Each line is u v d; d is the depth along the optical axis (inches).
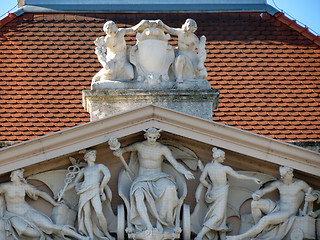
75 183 2337.6
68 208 2338.8
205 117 2463.1
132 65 2484.0
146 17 3021.7
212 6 3041.3
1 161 2308.1
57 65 2854.3
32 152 2314.2
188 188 2367.1
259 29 2979.8
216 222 2332.7
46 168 2343.8
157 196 2317.9
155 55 2468.0
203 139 2337.6
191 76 2484.0
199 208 2352.4
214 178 2345.0
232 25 2984.7
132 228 2309.3
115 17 3019.2
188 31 2477.9
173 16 3021.7
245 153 2335.1
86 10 3024.1
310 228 2335.1
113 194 2353.6
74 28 2970.0
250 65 2871.6
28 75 2819.9
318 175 2335.1
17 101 2741.1
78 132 2317.9
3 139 2628.0
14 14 2997.0
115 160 2362.2
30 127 2667.3
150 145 2345.0
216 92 2468.0
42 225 2322.8
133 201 2320.4
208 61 2874.0
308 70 2869.1
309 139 2667.3
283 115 2728.8
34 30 2955.2
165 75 2474.2
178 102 2468.0
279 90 2802.7
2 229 2305.6
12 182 2326.5
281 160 2338.8
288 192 2353.6
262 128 2689.5
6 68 2837.1
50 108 2726.4
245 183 2370.8
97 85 2465.6
